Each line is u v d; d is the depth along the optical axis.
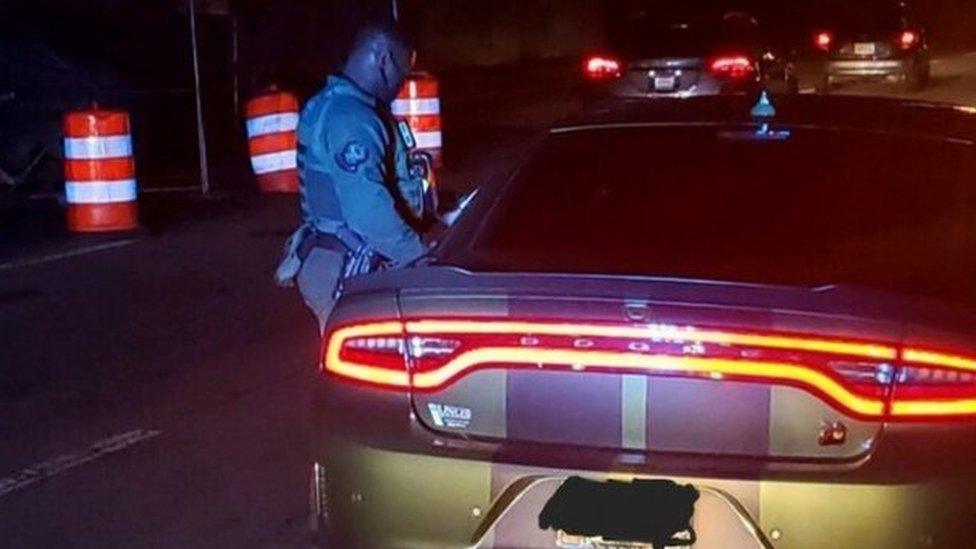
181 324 10.38
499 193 5.12
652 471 4.01
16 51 18.06
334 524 4.43
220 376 8.95
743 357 3.99
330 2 25.69
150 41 20.48
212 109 20.59
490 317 4.16
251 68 23.58
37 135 17.50
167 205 16.06
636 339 4.05
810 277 4.47
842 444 3.99
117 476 7.08
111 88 18.70
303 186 6.04
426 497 4.21
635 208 4.91
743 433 4.02
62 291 11.54
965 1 44.75
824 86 27.55
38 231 14.38
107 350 9.63
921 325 4.02
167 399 8.45
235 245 13.54
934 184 4.88
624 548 4.04
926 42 28.70
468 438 4.21
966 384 3.99
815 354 3.98
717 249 4.68
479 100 29.92
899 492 3.95
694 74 18.44
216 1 21.84
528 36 39.25
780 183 4.94
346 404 4.37
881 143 5.08
